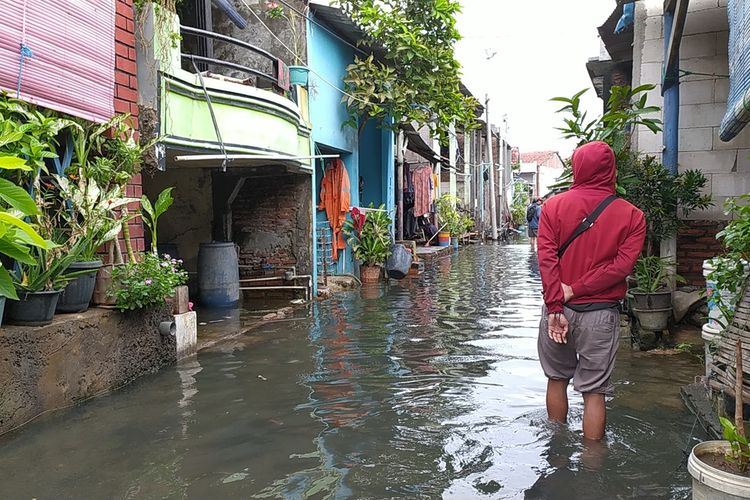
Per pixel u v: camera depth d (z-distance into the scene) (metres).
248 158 8.54
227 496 3.27
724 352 4.11
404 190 20.80
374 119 15.39
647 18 8.28
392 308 9.80
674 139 7.57
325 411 4.68
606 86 12.30
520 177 56.75
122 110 6.16
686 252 7.77
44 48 4.96
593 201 4.06
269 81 10.10
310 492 3.32
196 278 11.38
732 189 7.62
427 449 3.92
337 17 11.65
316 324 8.38
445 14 13.19
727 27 7.59
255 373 5.79
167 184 11.43
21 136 4.32
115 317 5.37
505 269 16.39
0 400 4.16
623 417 4.46
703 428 4.18
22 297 4.53
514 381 5.48
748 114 4.57
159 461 3.73
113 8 5.91
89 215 5.18
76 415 4.57
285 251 11.34
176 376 5.70
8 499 3.23
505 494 3.28
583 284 3.95
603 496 3.24
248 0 11.21
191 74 7.43
